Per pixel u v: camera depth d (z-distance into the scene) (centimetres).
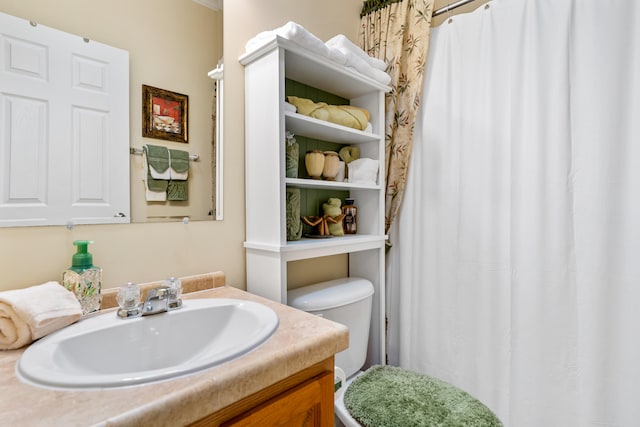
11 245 72
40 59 74
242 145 115
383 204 148
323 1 149
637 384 101
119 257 86
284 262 105
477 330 133
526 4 120
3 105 70
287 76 129
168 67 95
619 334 104
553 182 115
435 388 110
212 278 103
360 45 167
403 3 148
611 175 105
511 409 123
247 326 77
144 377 47
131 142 88
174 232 97
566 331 113
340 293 126
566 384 113
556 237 115
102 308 80
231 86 111
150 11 91
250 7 117
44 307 63
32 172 73
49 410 41
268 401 56
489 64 128
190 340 78
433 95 145
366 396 105
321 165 126
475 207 134
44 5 75
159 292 79
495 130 127
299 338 63
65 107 77
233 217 112
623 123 104
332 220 137
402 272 157
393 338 163
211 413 48
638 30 101
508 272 126
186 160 99
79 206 80
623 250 104
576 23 111
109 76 84
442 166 143
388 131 153
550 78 116
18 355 57
